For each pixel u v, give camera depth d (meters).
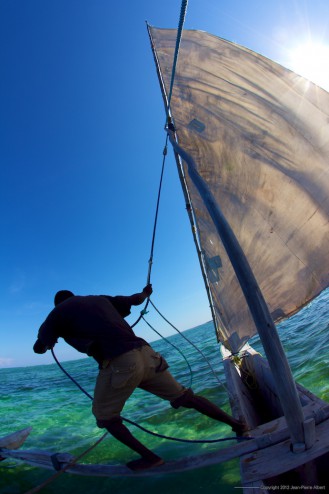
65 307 2.75
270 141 3.67
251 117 3.82
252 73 3.85
